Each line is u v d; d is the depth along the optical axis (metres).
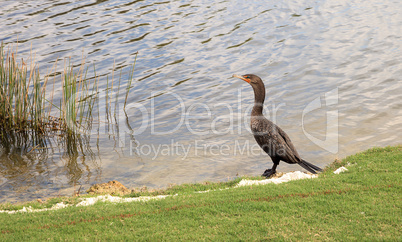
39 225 7.59
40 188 11.63
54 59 20.23
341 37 23.23
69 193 11.23
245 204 8.03
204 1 29.50
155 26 24.59
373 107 16.28
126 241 6.79
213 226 7.18
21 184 11.92
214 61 20.77
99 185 11.31
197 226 7.24
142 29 24.12
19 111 15.57
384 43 22.31
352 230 6.78
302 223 7.10
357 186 8.63
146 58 20.89
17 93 15.35
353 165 10.59
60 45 21.69
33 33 22.92
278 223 7.15
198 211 7.85
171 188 10.61
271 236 6.69
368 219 7.11
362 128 14.75
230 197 8.55
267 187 9.12
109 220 7.67
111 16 26.05
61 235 7.07
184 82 18.94
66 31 23.45
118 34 23.34
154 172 12.54
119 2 28.97
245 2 29.20
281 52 21.59
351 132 14.51
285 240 6.56
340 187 8.65
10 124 15.40
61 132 15.62
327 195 8.24
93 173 12.65
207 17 26.16
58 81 18.55
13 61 15.29
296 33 23.81
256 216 7.49
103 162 13.41
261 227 7.02
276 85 18.45
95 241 6.79
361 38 23.05
